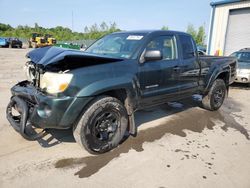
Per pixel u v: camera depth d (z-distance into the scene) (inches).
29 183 106.3
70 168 119.1
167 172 118.7
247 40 601.9
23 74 400.8
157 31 158.4
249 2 567.8
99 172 116.8
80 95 114.8
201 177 115.6
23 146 138.1
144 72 142.8
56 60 110.9
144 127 175.0
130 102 138.6
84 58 116.7
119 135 137.7
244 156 137.9
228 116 212.1
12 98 136.9
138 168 121.2
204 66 196.1
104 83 122.0
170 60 162.7
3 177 109.5
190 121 192.9
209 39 662.5
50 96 113.0
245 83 369.1
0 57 743.1
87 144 125.3
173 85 167.3
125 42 154.0
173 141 153.8
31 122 119.8
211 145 150.9
